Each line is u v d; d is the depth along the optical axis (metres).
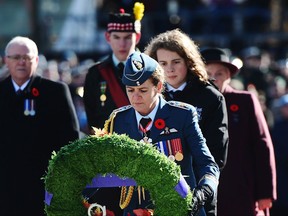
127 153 22.58
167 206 22.52
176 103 24.69
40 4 73.19
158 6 73.94
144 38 68.81
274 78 61.41
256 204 32.84
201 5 76.62
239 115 32.50
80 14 74.06
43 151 32.03
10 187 31.80
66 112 32.47
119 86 32.06
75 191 22.84
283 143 40.97
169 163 22.56
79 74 59.19
